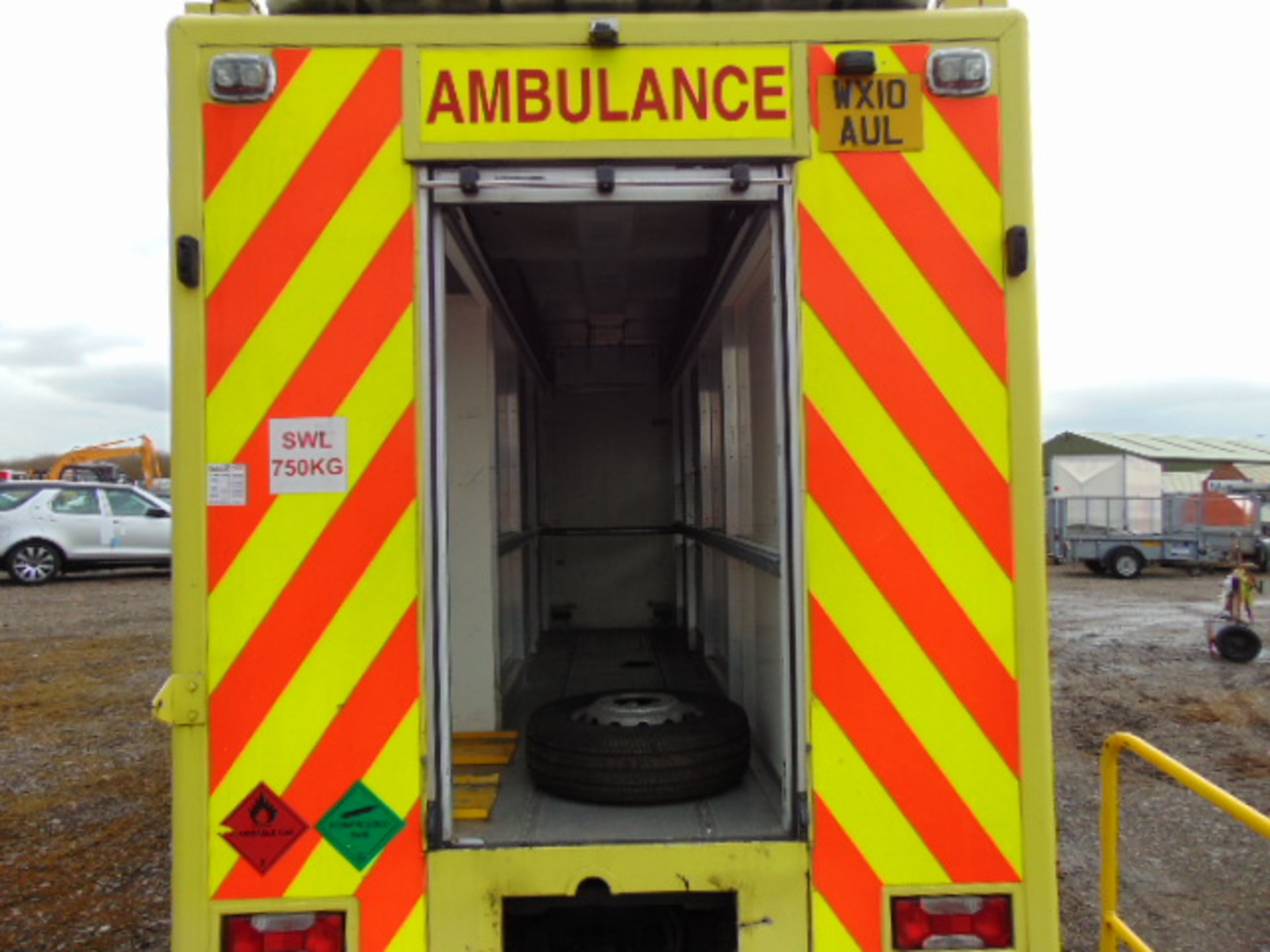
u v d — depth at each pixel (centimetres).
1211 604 1655
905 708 205
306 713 201
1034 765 204
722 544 363
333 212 204
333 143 204
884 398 207
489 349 352
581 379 578
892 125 208
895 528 206
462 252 290
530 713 378
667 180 207
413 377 204
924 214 208
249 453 202
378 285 204
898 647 206
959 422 207
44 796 604
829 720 205
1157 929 421
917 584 206
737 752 255
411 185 205
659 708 283
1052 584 2075
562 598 572
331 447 202
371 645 202
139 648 1100
